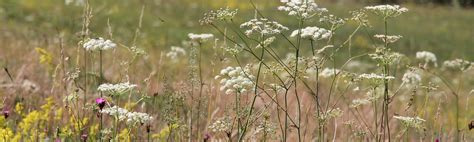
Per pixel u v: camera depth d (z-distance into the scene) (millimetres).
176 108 6516
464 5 51344
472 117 11859
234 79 5430
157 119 7281
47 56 8609
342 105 9562
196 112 7090
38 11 24531
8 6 24547
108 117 7273
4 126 6535
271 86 5539
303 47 22672
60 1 26344
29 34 15984
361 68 19828
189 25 27844
